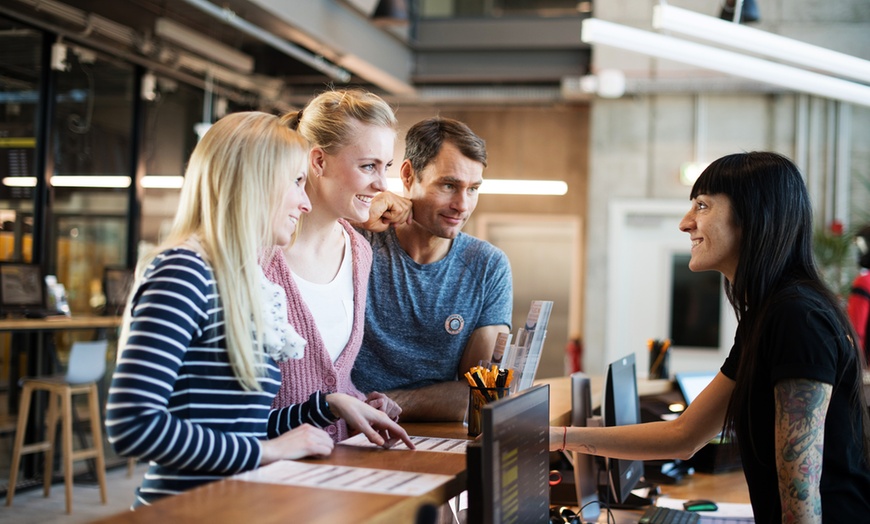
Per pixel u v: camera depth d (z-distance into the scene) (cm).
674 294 862
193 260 144
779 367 168
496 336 224
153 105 727
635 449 215
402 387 226
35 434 590
